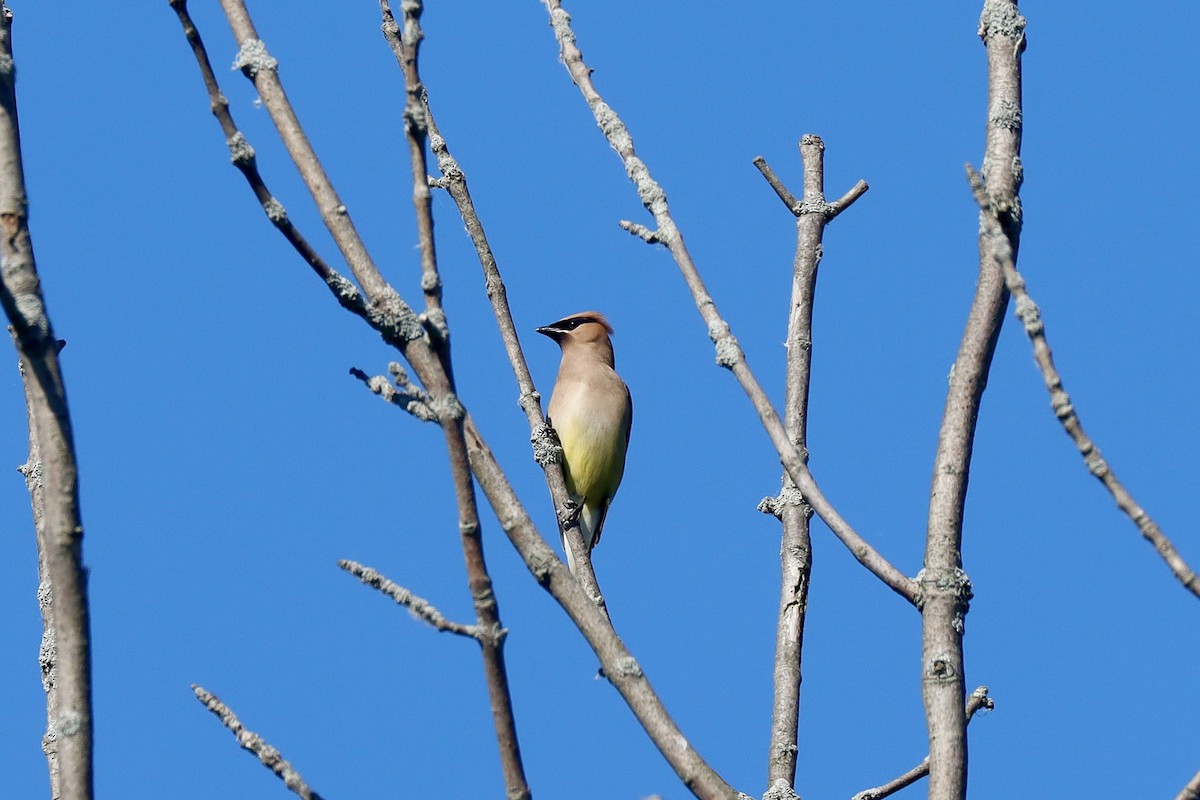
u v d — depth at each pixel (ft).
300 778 21.86
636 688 23.09
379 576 20.48
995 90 26.16
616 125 28.55
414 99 21.03
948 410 24.50
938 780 22.31
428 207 21.01
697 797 22.59
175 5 22.61
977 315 24.77
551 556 23.73
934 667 22.97
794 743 30.76
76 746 20.51
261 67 25.49
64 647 20.83
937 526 23.84
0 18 23.86
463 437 20.59
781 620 32.65
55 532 20.98
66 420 21.29
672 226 27.27
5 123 23.13
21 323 21.11
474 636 20.33
